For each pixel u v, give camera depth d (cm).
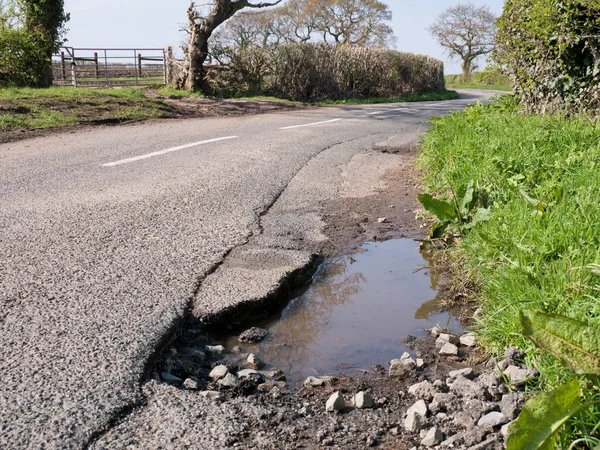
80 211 487
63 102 1272
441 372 266
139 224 457
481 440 206
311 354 286
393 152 878
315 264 411
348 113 1617
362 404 233
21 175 619
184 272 362
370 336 306
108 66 2475
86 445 196
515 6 862
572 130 611
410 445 208
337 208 549
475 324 312
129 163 702
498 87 4981
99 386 230
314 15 4431
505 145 612
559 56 750
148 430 207
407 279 390
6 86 1756
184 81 1998
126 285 335
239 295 332
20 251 385
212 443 202
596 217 350
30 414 210
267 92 2217
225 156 770
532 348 251
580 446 191
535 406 177
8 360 245
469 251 389
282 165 729
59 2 1859
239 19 4081
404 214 539
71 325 280
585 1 673
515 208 411
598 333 191
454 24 5666
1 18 1802
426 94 3059
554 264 302
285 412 227
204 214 496
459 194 469
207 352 284
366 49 2655
